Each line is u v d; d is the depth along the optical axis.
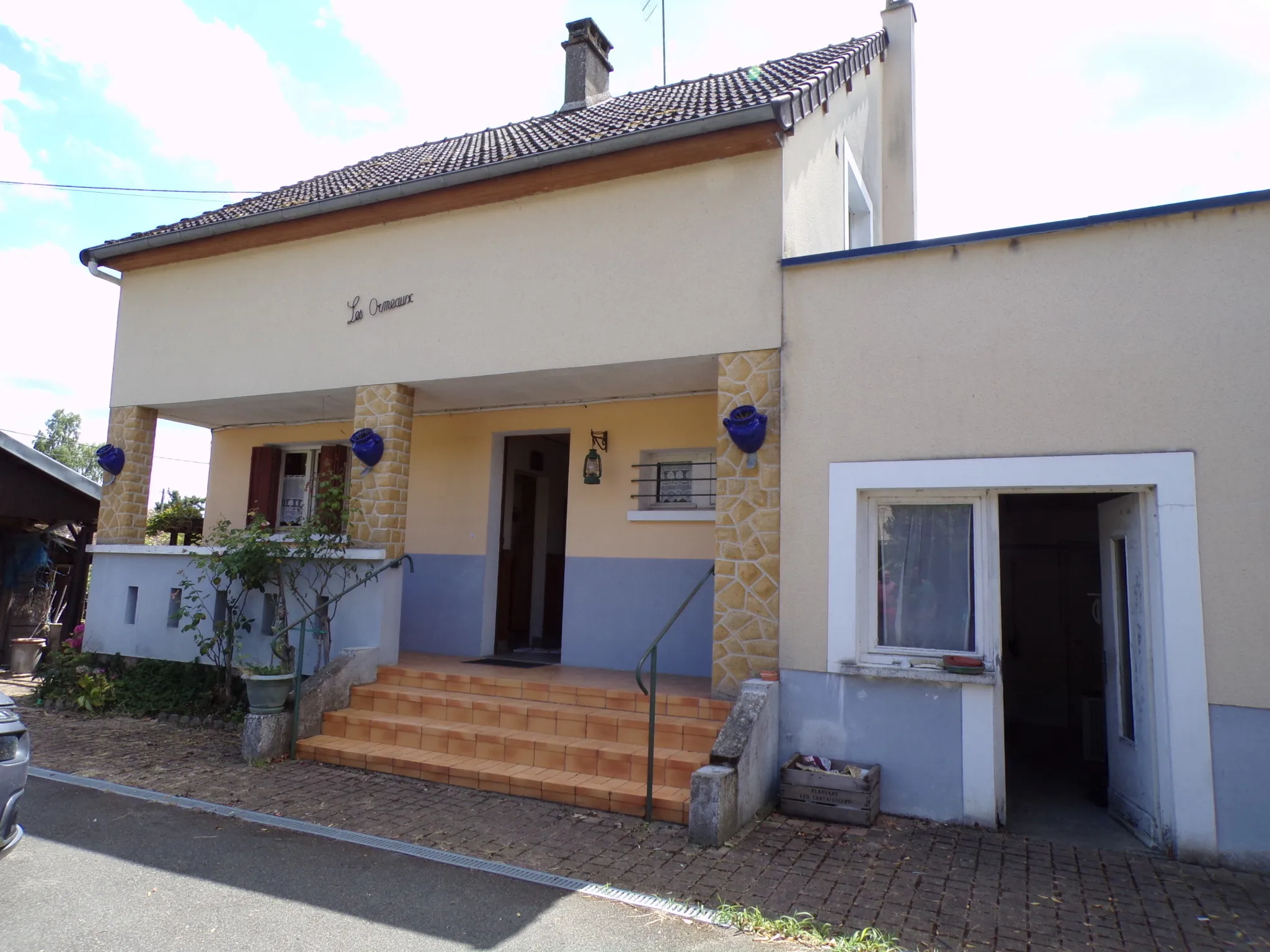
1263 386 5.42
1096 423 5.79
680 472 8.97
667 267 7.30
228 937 3.99
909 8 11.69
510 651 10.14
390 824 5.65
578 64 12.74
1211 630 5.35
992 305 6.15
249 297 9.53
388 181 9.28
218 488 11.95
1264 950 4.09
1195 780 5.28
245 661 8.89
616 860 5.07
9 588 12.84
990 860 5.22
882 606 6.50
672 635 8.53
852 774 6.02
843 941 4.07
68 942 3.89
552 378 8.14
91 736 8.10
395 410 8.53
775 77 9.05
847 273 6.63
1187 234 5.69
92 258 10.15
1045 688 9.78
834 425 6.54
